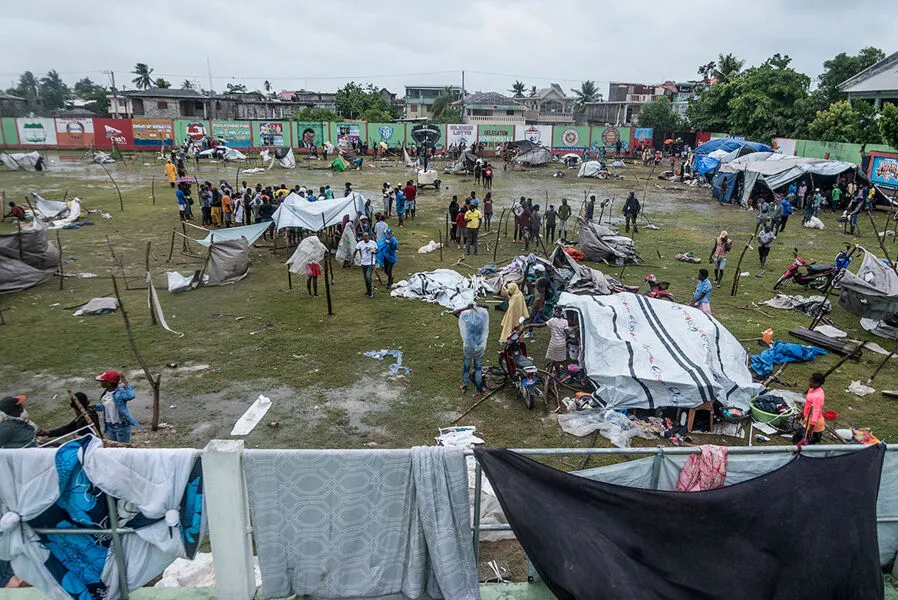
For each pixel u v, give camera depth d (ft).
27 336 43.32
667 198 118.01
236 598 17.79
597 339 36.50
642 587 15.74
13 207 79.61
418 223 87.25
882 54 160.45
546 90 332.60
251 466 16.48
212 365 39.40
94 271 59.77
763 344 45.09
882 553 20.15
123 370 38.32
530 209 71.97
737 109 164.76
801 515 16.75
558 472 16.33
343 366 39.65
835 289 58.18
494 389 36.73
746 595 16.33
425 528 16.90
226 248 56.54
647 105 213.87
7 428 23.53
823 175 104.37
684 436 32.19
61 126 168.35
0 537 16.72
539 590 18.89
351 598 17.74
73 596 17.33
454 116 248.52
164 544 17.22
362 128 180.04
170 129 172.14
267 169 143.23
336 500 16.88
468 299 51.80
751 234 84.74
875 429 33.42
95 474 16.43
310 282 54.03
